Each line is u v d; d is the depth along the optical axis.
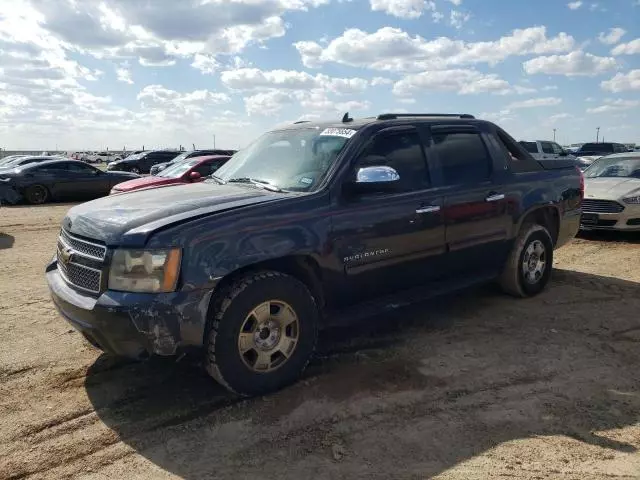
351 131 4.46
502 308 5.66
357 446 3.16
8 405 3.68
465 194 5.01
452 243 4.93
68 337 4.91
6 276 7.39
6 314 5.60
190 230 3.42
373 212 4.28
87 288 3.60
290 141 4.82
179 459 3.06
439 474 2.88
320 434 3.29
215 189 4.33
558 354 4.48
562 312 5.54
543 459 3.01
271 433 3.31
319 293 4.10
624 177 10.62
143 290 3.33
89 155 82.25
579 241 9.62
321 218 3.98
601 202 9.66
